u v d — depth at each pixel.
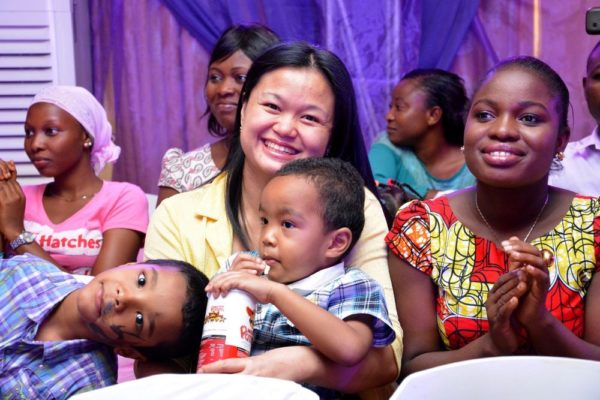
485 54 3.71
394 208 2.40
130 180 3.81
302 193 1.60
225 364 1.40
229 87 2.67
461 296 1.66
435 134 3.29
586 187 2.56
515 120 1.61
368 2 3.67
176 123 3.81
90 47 3.76
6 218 2.30
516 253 1.44
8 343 1.71
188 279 1.68
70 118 2.49
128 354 1.71
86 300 1.65
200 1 3.73
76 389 1.69
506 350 1.53
